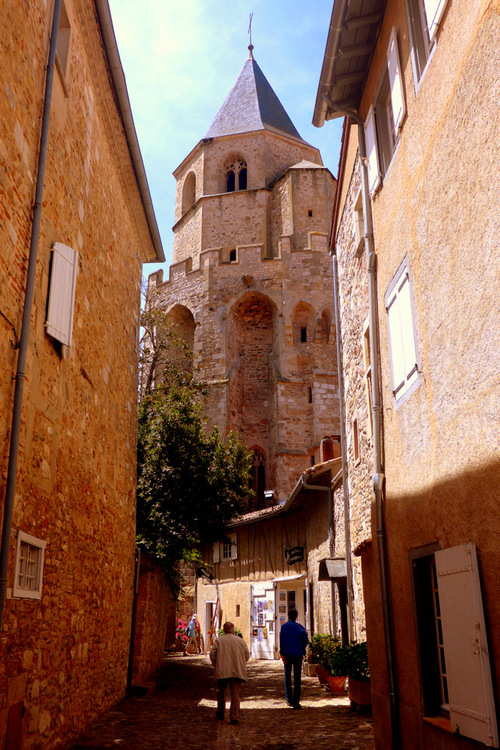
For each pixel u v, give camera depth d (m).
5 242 5.16
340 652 10.30
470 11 4.93
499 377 4.38
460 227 5.11
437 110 5.70
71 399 7.44
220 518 17.62
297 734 8.20
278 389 33.34
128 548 11.48
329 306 34.50
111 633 9.79
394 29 7.11
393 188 7.30
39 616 6.10
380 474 7.62
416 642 6.05
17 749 5.42
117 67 8.91
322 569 13.52
